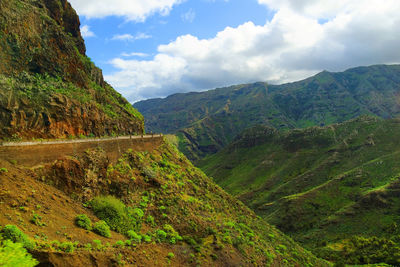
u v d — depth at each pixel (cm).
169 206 3145
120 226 2259
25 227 1474
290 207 13000
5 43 2778
